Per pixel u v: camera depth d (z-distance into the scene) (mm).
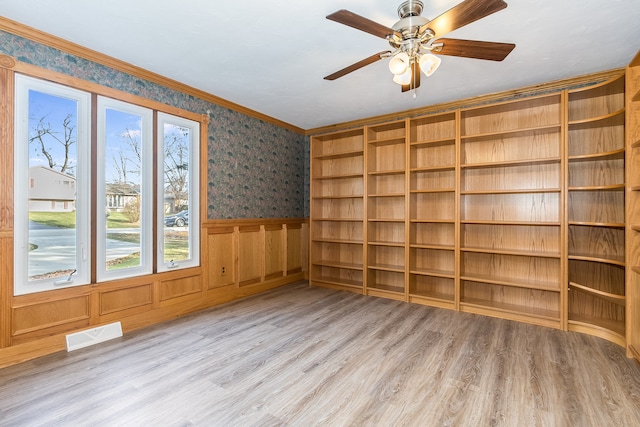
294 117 4688
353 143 4836
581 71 3102
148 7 2127
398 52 2117
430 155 4078
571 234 3215
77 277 2713
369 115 4570
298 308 3723
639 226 2383
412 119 3957
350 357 2475
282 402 1897
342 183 4914
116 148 2979
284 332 2988
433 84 3416
